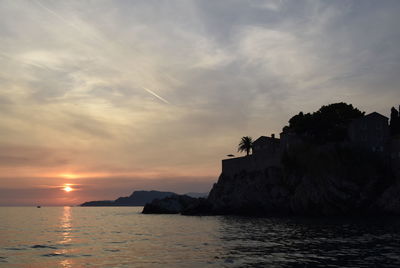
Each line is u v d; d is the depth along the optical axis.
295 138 109.62
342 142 100.75
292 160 107.19
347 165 95.81
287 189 105.75
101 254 43.09
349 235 51.56
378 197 91.44
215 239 53.28
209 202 134.25
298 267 30.83
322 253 37.19
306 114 118.06
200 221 96.38
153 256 40.00
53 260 39.72
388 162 98.69
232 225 77.00
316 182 96.75
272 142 122.94
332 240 46.84
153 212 173.50
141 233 70.25
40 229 88.69
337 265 31.20
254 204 111.81
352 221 76.69
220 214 122.06
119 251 45.12
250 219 94.25
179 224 89.88
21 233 76.56
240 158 129.12
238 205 116.75
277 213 105.44
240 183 122.19
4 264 37.75
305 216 97.19
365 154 98.56
